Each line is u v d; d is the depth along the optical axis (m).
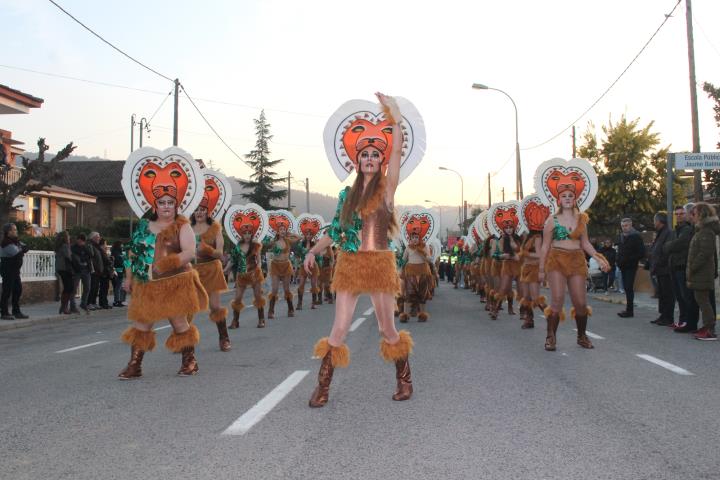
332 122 5.97
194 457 4.04
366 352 8.46
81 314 15.94
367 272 5.32
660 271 11.60
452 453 4.09
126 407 5.38
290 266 14.12
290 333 10.84
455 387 6.09
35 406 5.46
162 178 7.19
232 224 11.79
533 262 11.24
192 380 6.53
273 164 70.00
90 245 16.73
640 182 36.31
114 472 3.78
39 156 15.98
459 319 13.28
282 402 5.50
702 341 9.39
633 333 10.46
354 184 5.46
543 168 10.05
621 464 3.87
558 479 3.62
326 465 3.87
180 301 6.45
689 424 4.75
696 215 9.52
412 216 13.13
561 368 7.12
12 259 13.91
